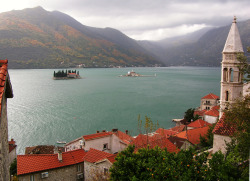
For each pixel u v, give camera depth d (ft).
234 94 150.00
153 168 73.46
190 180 62.13
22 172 107.34
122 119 394.11
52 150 196.44
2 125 42.50
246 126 79.56
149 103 540.52
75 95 626.64
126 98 604.49
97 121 377.09
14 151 198.49
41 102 511.81
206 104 407.44
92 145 158.92
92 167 116.26
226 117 94.68
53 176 114.42
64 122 364.99
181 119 397.19
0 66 47.70
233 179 60.70
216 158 68.74
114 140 170.50
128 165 78.59
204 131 217.15
